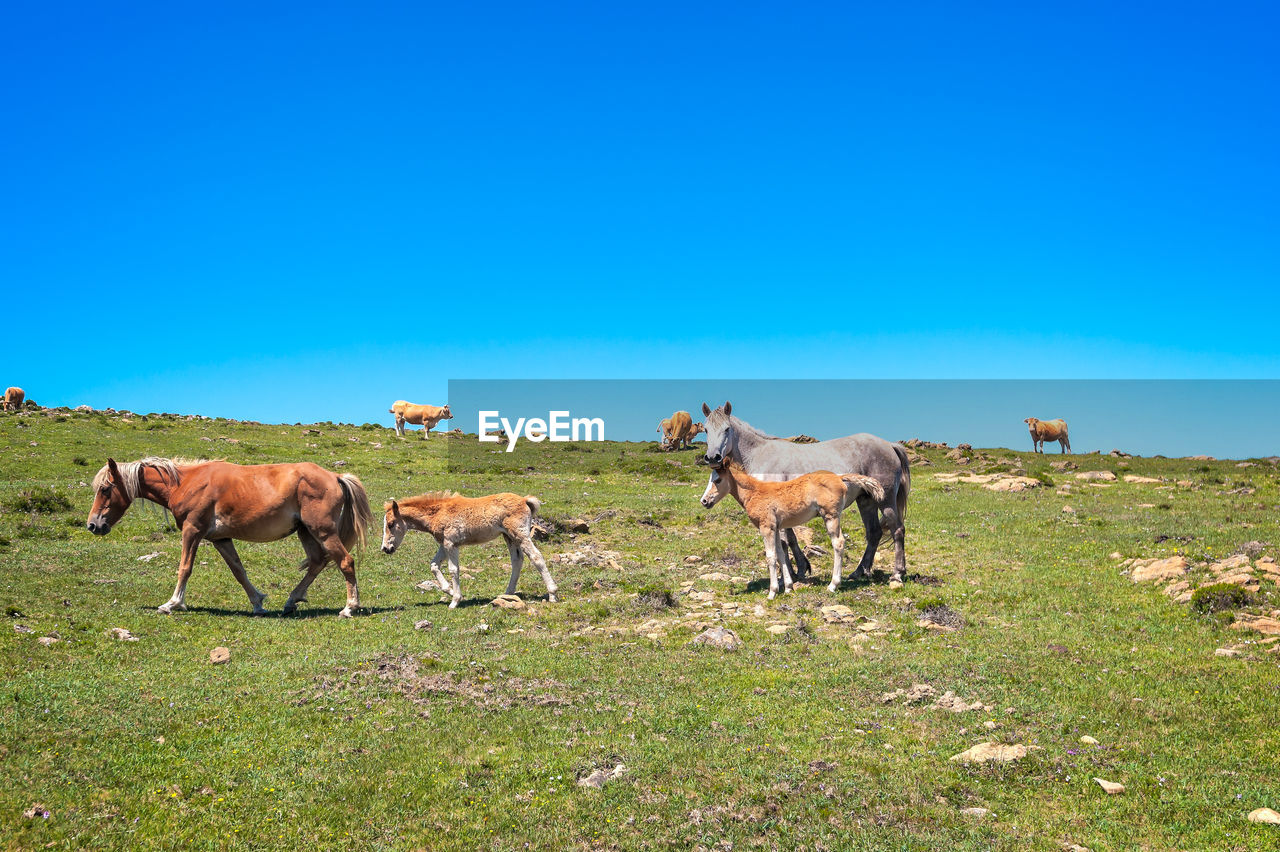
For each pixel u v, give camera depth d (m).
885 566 19.11
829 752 9.30
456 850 7.54
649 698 11.02
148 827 7.73
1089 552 19.81
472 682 11.56
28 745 9.06
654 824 7.88
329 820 8.01
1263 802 7.97
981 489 32.28
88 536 21.53
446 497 16.31
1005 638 13.25
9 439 37.47
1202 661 11.92
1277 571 16.06
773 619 14.70
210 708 10.51
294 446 43.06
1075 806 8.06
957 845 7.43
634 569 19.92
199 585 17.48
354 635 14.09
